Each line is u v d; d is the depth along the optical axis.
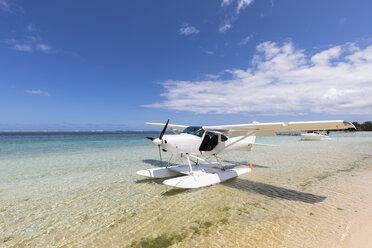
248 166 6.80
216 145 5.63
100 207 3.31
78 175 5.53
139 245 2.20
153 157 8.95
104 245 2.22
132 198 3.73
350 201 3.46
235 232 2.43
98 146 13.90
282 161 7.77
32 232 2.54
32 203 3.51
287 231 2.44
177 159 8.45
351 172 5.76
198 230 2.50
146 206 3.33
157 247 2.15
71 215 3.02
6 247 2.21
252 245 2.14
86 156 9.12
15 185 4.58
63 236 2.44
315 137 22.56
